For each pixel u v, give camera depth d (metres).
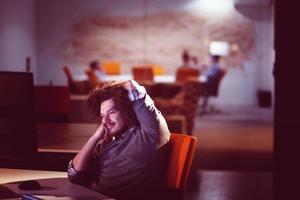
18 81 2.76
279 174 6.11
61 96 6.50
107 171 2.72
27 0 15.70
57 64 17.48
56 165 3.40
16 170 3.11
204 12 17.27
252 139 10.24
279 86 6.28
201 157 8.32
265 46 17.09
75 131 4.33
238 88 17.30
